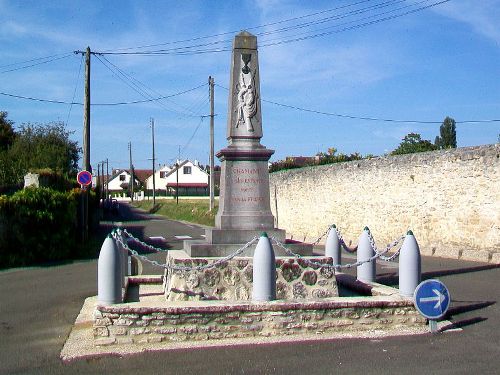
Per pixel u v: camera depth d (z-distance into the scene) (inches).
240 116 426.9
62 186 1099.3
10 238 737.0
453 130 2158.0
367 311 333.7
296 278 380.5
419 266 350.9
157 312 314.8
